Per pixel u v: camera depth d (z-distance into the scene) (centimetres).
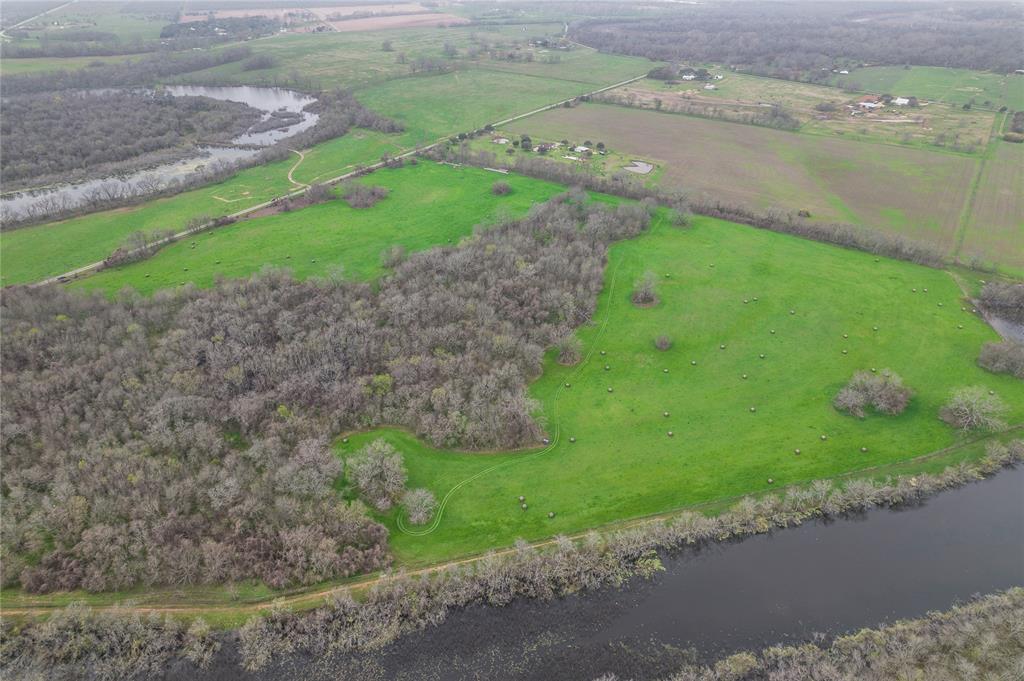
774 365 12506
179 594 8338
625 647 7781
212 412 10756
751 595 8325
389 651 7794
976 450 10344
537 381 12244
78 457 9900
